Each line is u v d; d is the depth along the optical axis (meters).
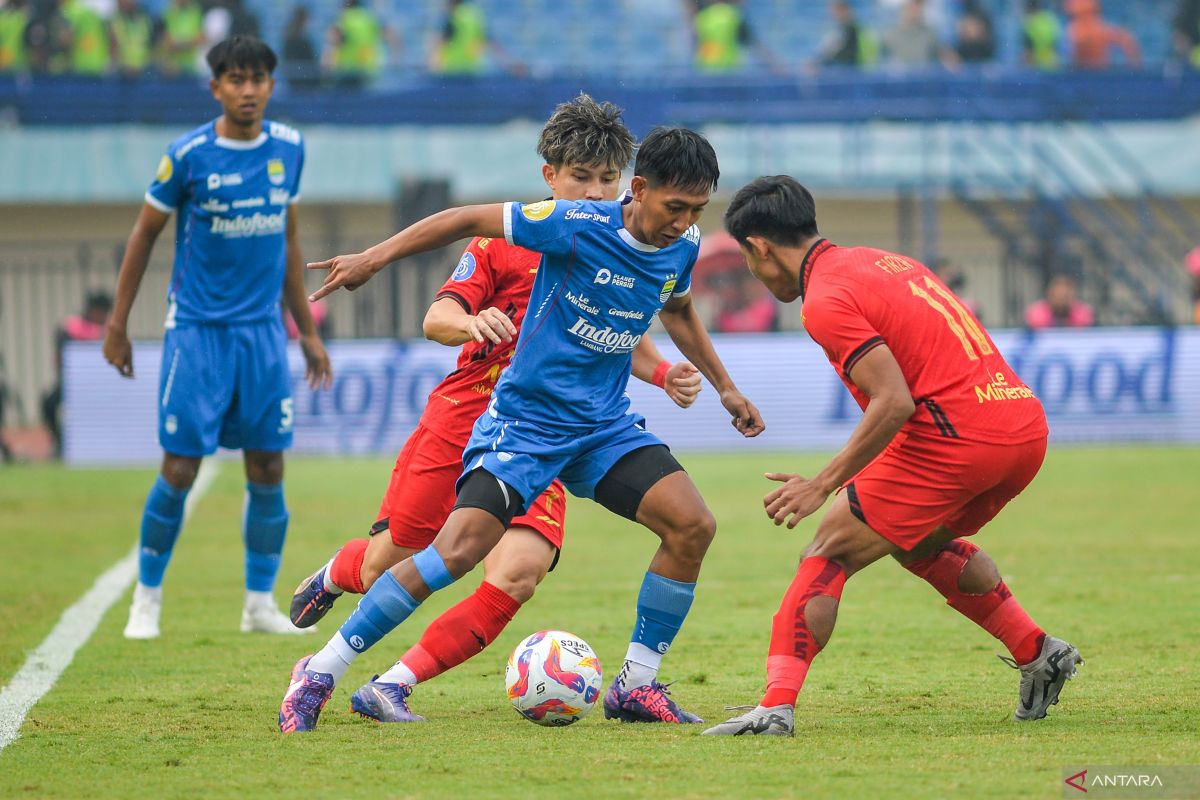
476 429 17.64
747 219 16.94
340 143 78.19
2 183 76.69
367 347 61.72
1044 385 63.62
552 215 16.77
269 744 16.11
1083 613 26.23
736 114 79.62
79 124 78.62
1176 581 30.34
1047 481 51.16
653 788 13.73
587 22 91.00
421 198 77.75
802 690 19.56
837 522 16.67
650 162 16.41
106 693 19.70
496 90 80.62
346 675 21.22
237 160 24.67
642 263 17.02
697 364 19.25
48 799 13.64
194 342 24.89
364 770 14.68
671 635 17.86
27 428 69.75
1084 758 14.84
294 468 57.28
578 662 17.34
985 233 81.94
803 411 63.62
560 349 17.17
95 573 33.03
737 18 85.50
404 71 80.50
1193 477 51.84
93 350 61.59
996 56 86.44
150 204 24.73
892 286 16.39
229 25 81.75
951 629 24.98
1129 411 63.88
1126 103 81.44
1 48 80.44
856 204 82.69
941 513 16.47
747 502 46.75
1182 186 80.38
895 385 15.73
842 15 83.56
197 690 19.94
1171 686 19.31
